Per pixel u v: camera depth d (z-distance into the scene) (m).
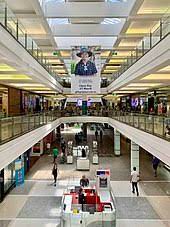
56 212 12.20
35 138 14.26
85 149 23.59
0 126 8.39
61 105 41.91
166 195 14.66
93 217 10.13
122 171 20.03
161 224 11.10
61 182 16.97
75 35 17.66
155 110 24.06
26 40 12.61
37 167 21.06
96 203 11.02
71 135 42.00
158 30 11.38
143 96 28.83
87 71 15.74
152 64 11.25
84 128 36.69
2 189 13.68
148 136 11.20
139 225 10.98
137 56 15.05
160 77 14.35
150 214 12.10
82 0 14.11
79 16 14.31
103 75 31.78
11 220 11.34
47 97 38.16
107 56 23.62
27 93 25.97
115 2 14.19
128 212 12.30
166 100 22.22
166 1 12.50
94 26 17.50
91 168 20.95
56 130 37.72
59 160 23.72
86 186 14.14
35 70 14.18
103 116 29.06
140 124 13.16
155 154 10.13
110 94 32.50
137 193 14.70
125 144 33.94
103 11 14.23
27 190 15.33
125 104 37.59
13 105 21.84
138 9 12.99
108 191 14.50
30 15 13.80
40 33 17.48
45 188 15.71
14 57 9.91
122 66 20.73
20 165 16.48
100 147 31.11
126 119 17.88
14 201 13.59
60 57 23.70
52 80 21.31
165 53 9.37
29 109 26.56
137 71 14.38
